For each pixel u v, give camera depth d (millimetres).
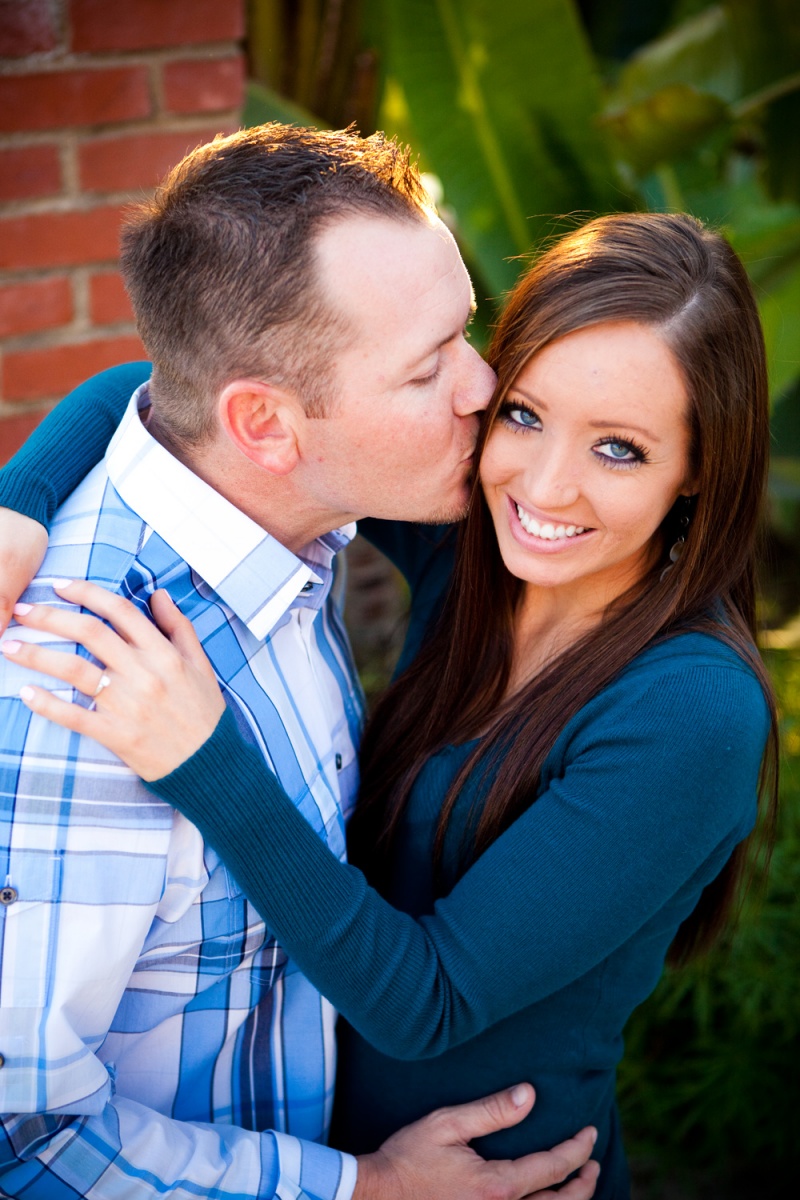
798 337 2604
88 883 958
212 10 1909
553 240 1314
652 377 1004
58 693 966
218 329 1007
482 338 2602
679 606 1130
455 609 1277
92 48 1865
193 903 1062
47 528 1109
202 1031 1132
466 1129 1155
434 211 1085
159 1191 1004
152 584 1065
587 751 1082
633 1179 2209
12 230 1913
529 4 2156
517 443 1095
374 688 2736
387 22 2230
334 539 1246
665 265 1003
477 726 1226
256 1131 1121
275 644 1160
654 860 1033
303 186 988
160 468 1086
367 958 1017
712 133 2541
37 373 1999
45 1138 978
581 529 1104
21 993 941
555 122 2248
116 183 1951
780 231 2600
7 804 947
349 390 1022
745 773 1055
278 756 1125
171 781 952
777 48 2684
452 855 1199
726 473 1074
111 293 2004
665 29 3723
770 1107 2072
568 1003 1165
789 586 3656
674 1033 2219
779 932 2123
